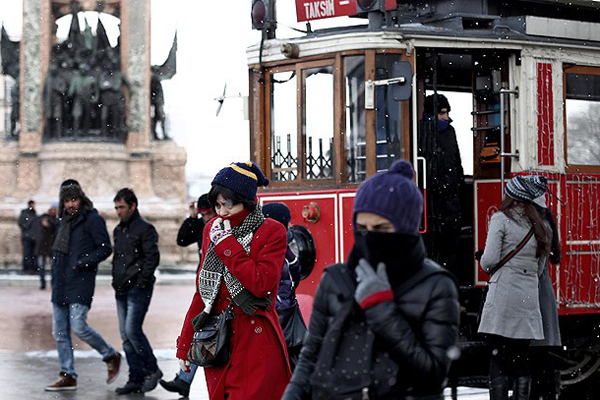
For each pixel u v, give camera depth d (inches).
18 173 1542.8
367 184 173.9
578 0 512.1
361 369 171.9
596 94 485.4
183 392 459.2
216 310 268.2
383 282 168.7
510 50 459.5
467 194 483.5
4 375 522.9
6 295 1034.7
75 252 477.1
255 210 269.0
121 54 1566.2
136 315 471.2
